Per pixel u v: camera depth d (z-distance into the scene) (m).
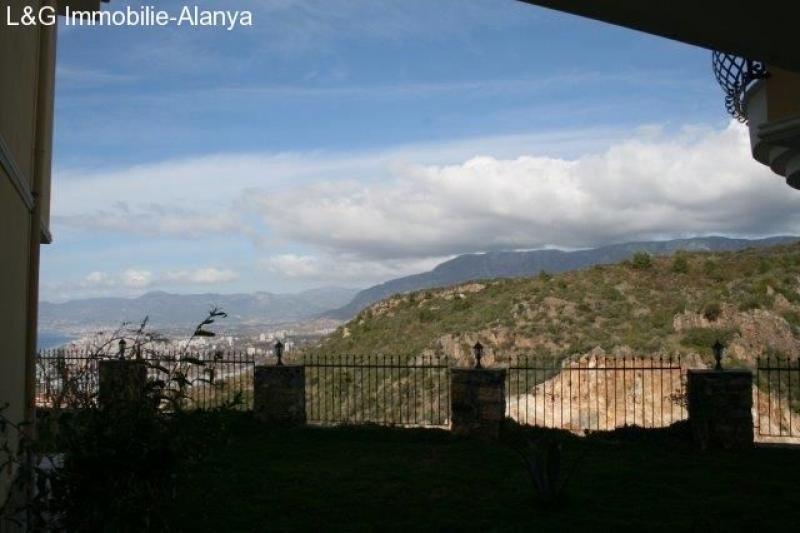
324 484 9.04
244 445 11.58
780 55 6.55
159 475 5.63
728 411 11.05
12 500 5.54
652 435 11.88
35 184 7.68
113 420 5.58
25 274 7.17
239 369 13.79
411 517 7.63
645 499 8.24
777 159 9.50
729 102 9.77
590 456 10.62
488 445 11.55
